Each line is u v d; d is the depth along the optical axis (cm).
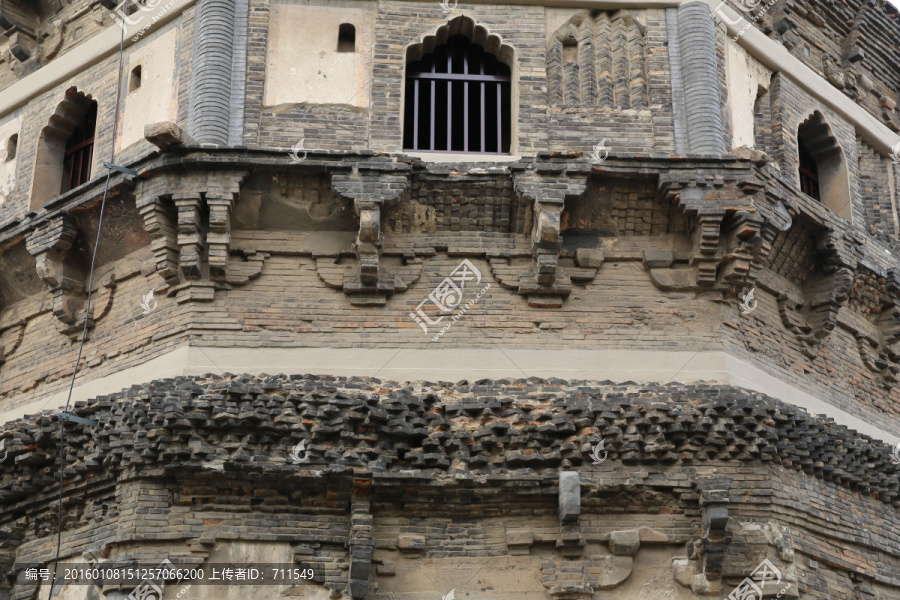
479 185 2344
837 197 2752
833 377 2556
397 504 2194
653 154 2383
